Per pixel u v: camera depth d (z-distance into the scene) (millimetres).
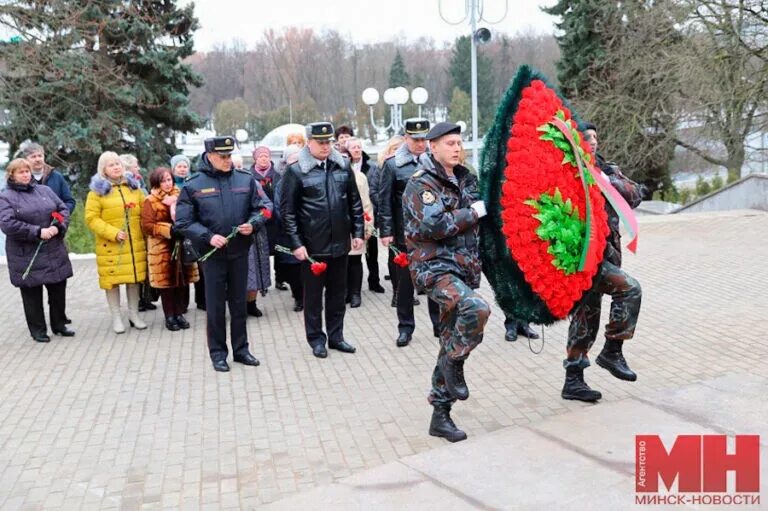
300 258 6383
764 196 16125
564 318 4719
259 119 50094
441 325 4578
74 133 16266
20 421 5348
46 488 4285
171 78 17609
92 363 6707
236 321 6480
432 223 4348
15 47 15508
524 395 5477
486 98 39281
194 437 4941
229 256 6242
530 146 4555
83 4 16188
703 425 4520
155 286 7566
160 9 17609
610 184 4906
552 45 38969
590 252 4582
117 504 4062
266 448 4723
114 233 7410
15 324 8242
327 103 55000
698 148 23125
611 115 22125
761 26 18359
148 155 17531
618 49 22375
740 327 7047
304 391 5766
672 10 19109
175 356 6840
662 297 8438
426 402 5426
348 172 6496
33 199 7250
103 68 16328
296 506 3791
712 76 18500
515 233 4492
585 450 4242
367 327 7617
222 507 3982
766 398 4930
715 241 12250
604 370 5938
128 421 5281
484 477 3986
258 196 6434
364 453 4590
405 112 40531
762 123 18922
